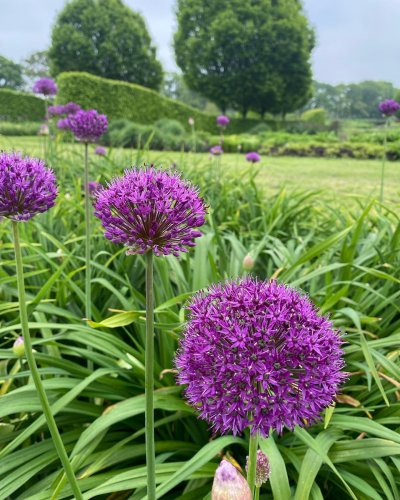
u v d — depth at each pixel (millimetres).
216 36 42594
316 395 1196
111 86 26266
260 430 1168
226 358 1152
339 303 3203
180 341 1342
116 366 2422
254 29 42219
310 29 46938
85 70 43000
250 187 6453
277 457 1795
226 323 1190
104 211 1233
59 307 3131
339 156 23906
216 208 5418
